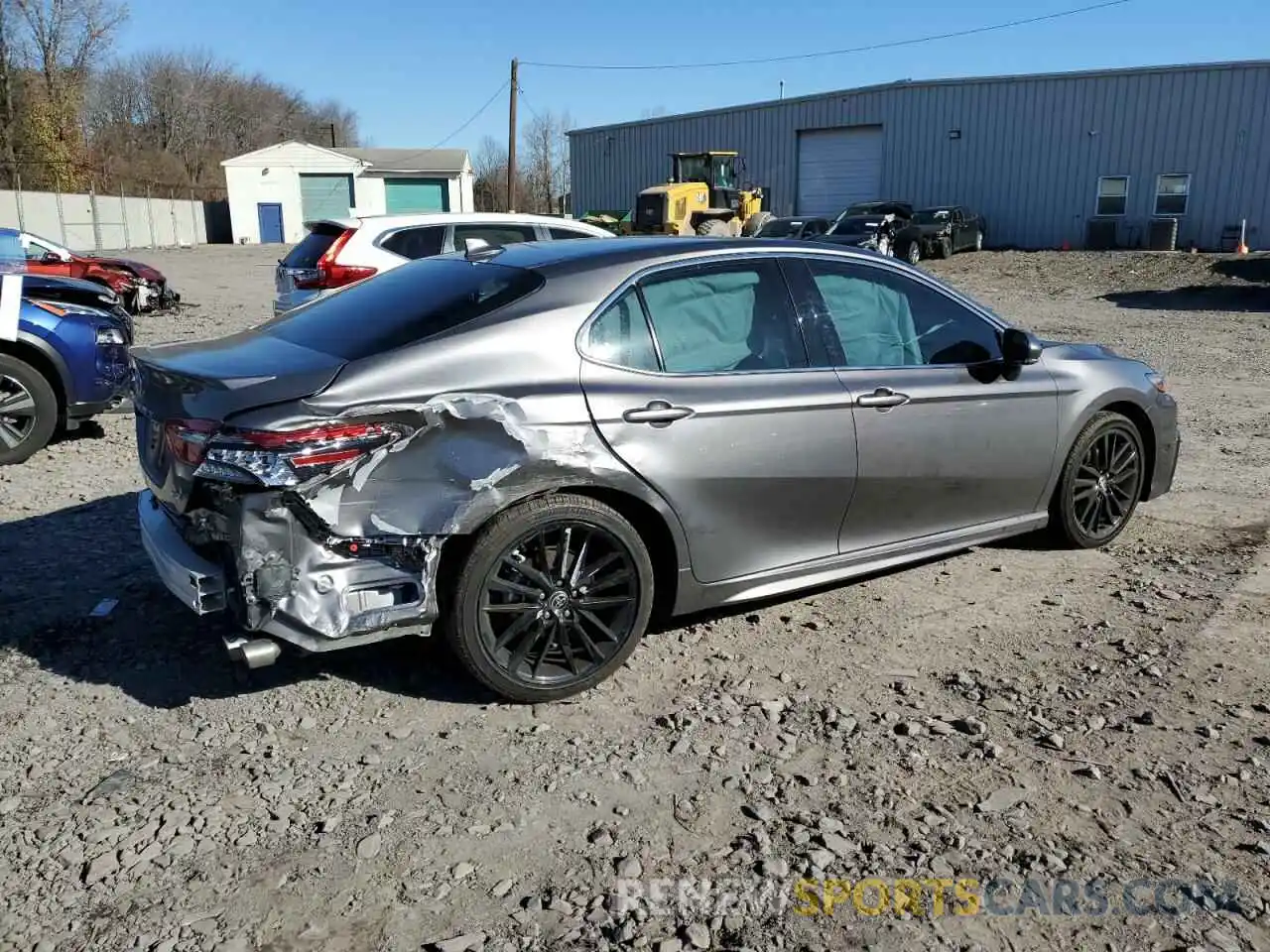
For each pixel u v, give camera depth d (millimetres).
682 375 3920
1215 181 29984
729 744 3459
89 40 53469
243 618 3277
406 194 59375
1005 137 33438
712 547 4000
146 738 3492
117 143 73875
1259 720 3580
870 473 4309
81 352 7207
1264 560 5168
